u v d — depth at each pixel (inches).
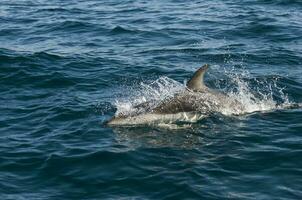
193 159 510.0
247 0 1289.4
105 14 1198.3
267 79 737.0
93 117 613.3
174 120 596.7
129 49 917.2
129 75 766.5
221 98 627.2
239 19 1096.8
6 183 474.0
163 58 855.1
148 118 592.7
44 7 1294.3
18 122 605.3
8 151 533.3
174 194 450.6
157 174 482.0
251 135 561.6
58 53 879.1
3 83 729.0
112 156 515.8
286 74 761.0
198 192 450.6
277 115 613.0
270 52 875.4
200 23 1081.4
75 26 1087.0
